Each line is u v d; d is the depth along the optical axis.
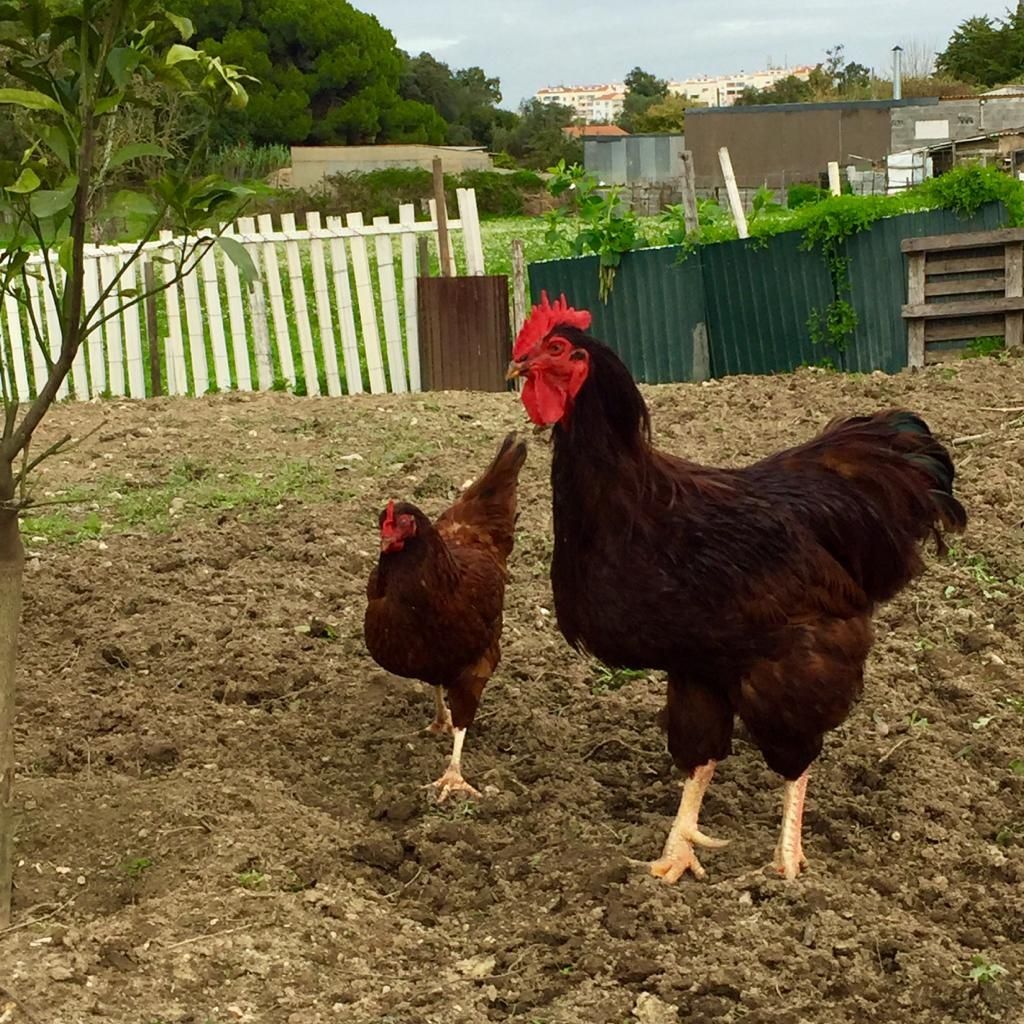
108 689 5.21
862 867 3.89
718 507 3.59
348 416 8.53
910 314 9.54
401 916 3.72
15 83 3.07
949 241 9.38
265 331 10.36
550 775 4.59
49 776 4.49
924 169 29.12
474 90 61.09
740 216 10.50
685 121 43.06
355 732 4.95
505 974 3.37
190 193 2.79
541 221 25.56
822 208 9.62
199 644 5.57
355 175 28.77
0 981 3.09
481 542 4.80
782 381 9.11
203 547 6.44
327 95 41.44
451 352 10.03
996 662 5.23
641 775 4.59
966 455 7.19
